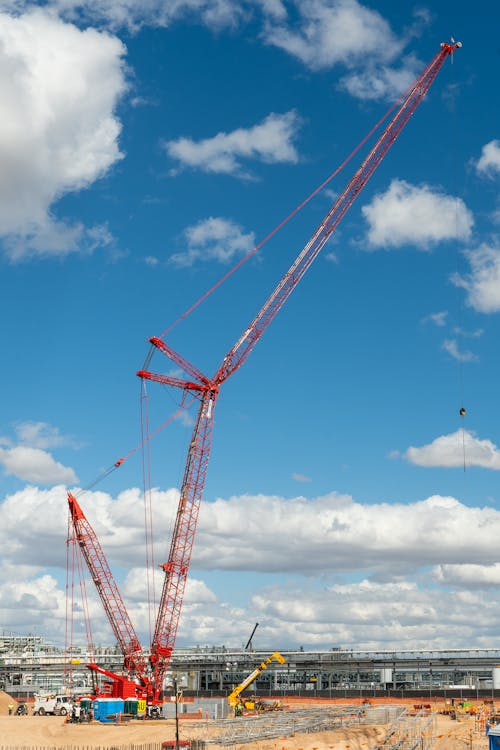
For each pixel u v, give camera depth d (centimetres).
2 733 14650
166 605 19375
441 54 18938
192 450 19500
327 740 12950
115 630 19888
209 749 11638
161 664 19538
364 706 18700
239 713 18575
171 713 18575
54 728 15275
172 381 19600
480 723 14525
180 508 19438
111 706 17225
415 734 12606
